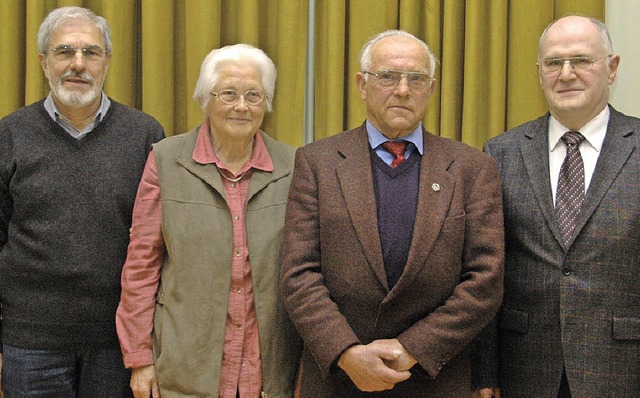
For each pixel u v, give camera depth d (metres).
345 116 2.75
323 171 1.85
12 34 2.56
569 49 1.90
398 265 1.75
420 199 1.78
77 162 2.03
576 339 1.80
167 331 1.91
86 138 2.06
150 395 1.96
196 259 1.91
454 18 2.68
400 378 1.65
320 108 2.74
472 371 2.00
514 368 1.91
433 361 1.68
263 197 2.00
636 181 1.84
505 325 1.94
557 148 1.98
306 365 1.86
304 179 1.87
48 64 2.07
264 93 1.99
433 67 1.91
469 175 1.85
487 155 1.90
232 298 1.93
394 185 1.82
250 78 1.94
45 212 2.00
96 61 2.08
